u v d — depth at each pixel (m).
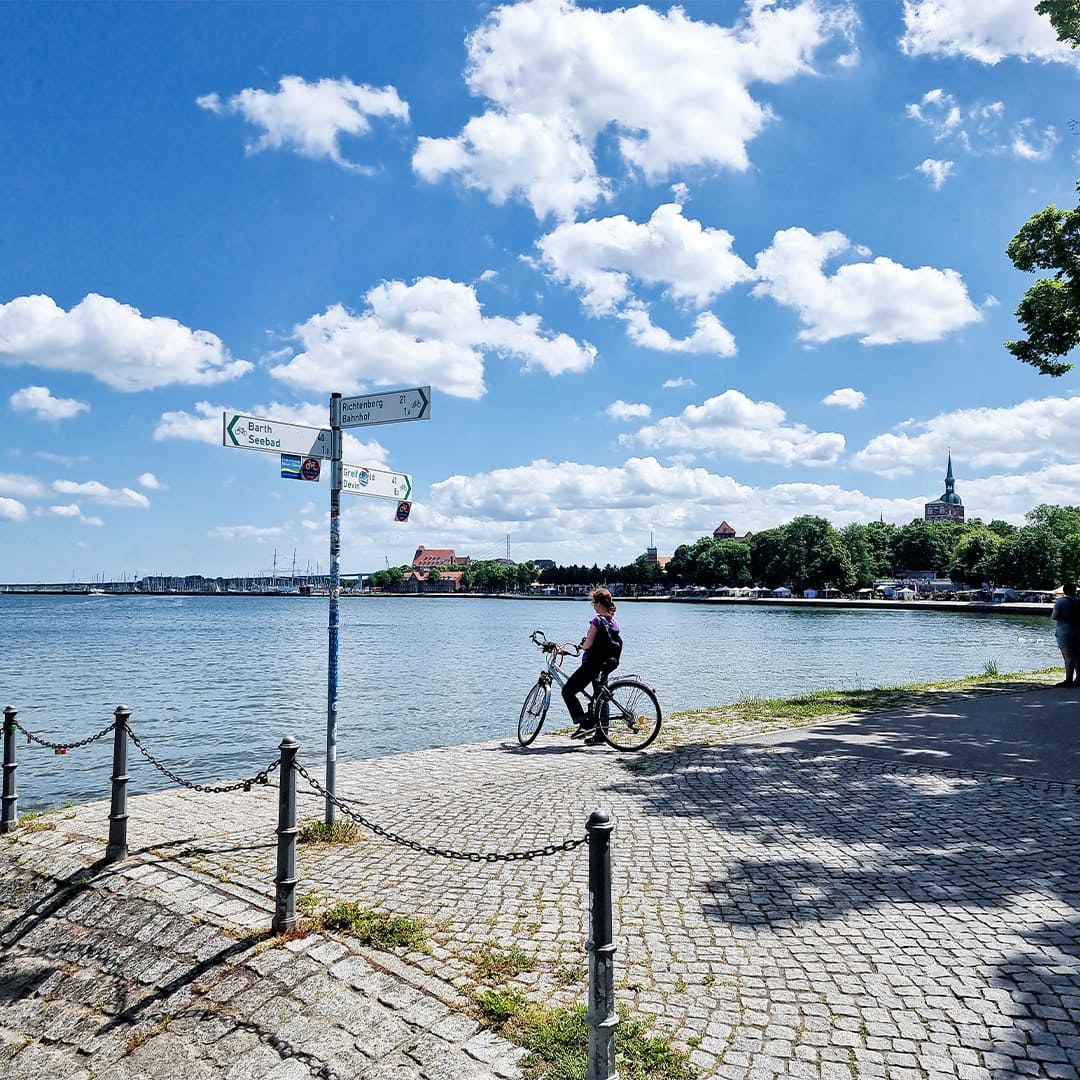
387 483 8.61
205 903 5.84
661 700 24.11
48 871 6.76
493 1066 3.89
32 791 14.37
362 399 7.88
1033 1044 3.84
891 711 13.78
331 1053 4.22
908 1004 4.21
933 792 8.35
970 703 14.49
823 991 4.37
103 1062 4.73
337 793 9.02
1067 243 16.34
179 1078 4.41
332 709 7.55
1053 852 6.46
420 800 8.62
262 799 8.84
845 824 7.31
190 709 24.22
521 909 5.61
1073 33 15.86
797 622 84.00
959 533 162.00
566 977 4.64
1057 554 107.75
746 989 4.42
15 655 46.25
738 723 13.08
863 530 150.25
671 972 4.63
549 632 65.88
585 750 11.38
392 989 4.59
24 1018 5.33
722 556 174.62
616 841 7.00
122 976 5.37
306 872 6.41
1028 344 17.67
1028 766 9.41
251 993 4.82
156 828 7.63
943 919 5.22
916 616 96.12
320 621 97.56
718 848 6.73
